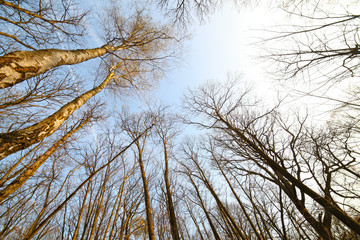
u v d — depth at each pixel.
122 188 4.75
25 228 4.21
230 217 5.19
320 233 2.55
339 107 2.89
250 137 5.48
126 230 4.55
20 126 3.53
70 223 4.03
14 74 1.67
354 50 2.48
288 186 3.97
